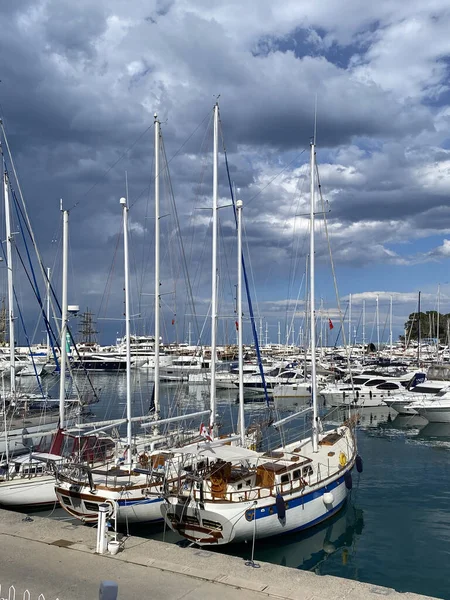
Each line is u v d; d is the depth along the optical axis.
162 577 11.34
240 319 24.11
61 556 12.42
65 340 23.53
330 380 59.16
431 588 14.92
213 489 16.44
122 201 21.94
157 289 25.14
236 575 11.48
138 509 17.17
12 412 29.45
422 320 139.00
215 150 24.88
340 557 16.91
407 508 21.70
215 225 24.53
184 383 58.50
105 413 43.94
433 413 41.97
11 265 34.53
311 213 24.23
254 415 44.41
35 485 19.80
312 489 18.02
